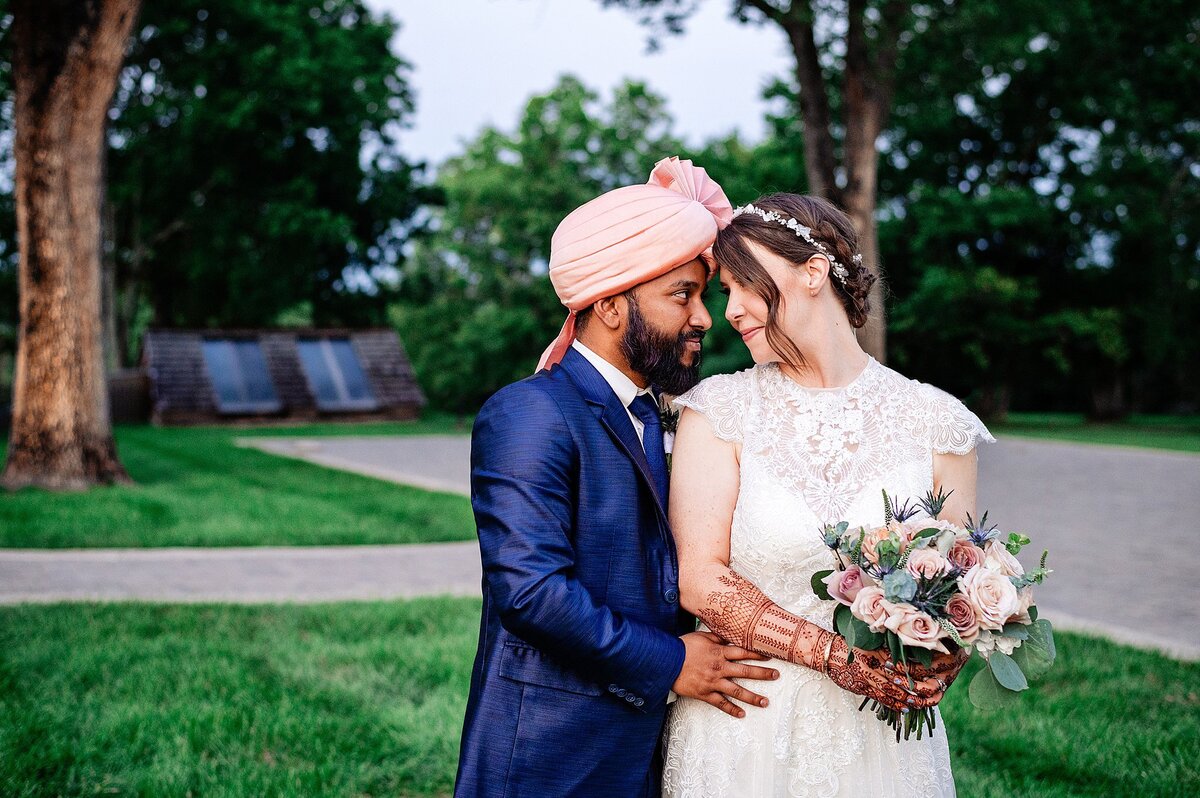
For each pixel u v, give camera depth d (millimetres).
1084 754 3980
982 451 21234
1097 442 23875
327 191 30625
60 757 3840
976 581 1822
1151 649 5555
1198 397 43719
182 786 3623
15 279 28172
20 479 12000
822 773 2055
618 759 1973
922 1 13859
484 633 2104
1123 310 32531
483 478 1971
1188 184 33375
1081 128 32375
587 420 2020
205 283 31328
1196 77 30062
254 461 16453
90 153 12172
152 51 27656
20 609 6223
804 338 2113
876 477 2082
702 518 2117
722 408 2137
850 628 1862
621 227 1994
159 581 7359
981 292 30266
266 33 27922
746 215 2137
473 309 40969
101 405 12492
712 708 2104
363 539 9148
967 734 4230
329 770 3787
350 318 33375
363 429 27781
